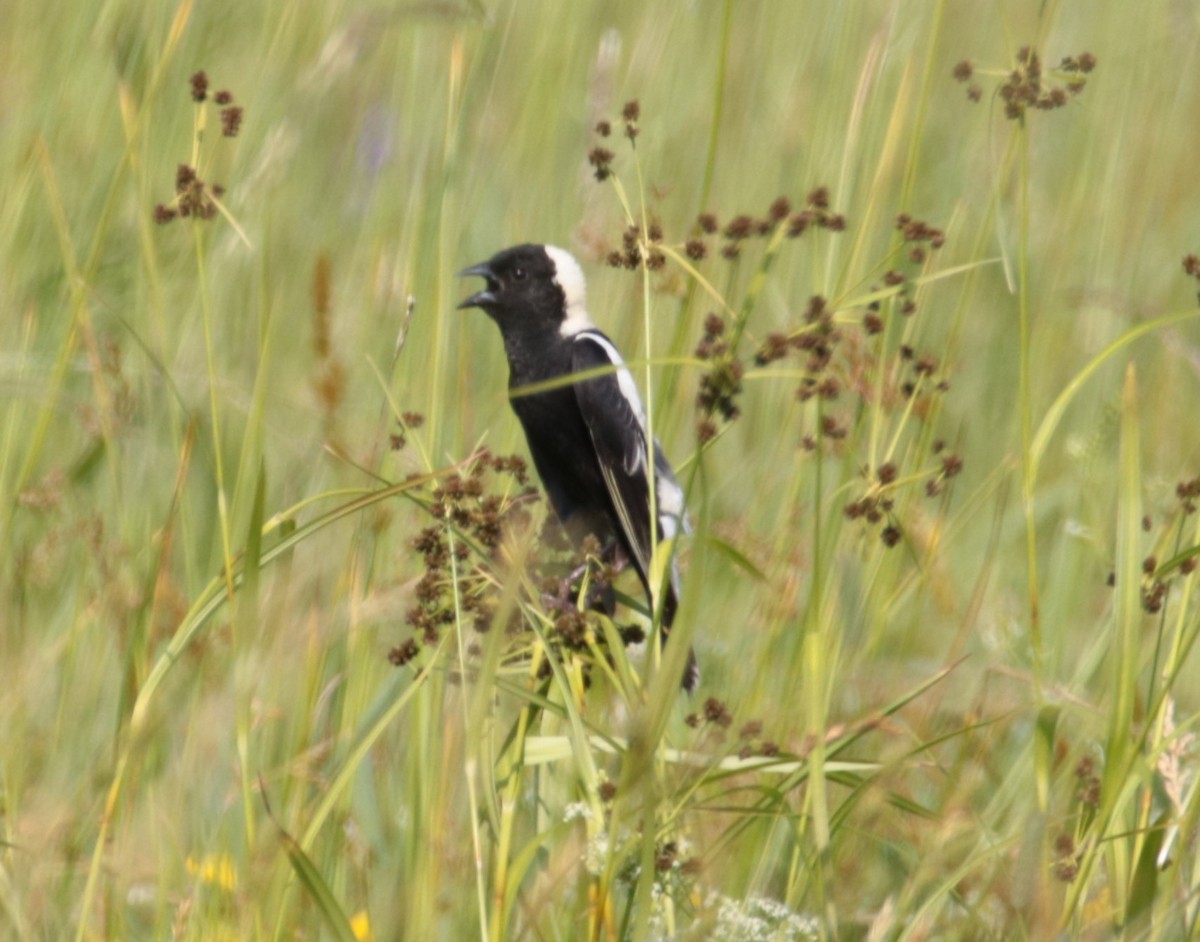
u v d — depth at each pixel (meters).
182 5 9.86
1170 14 16.70
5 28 12.96
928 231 7.11
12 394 9.13
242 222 11.65
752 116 14.57
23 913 6.42
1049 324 13.09
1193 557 6.60
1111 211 14.25
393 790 7.68
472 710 5.97
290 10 13.27
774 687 8.27
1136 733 7.27
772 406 11.51
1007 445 12.34
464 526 6.52
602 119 13.20
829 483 10.02
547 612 6.73
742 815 6.69
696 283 8.33
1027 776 7.39
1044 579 10.62
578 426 10.09
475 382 11.94
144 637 7.58
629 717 6.18
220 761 7.51
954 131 15.36
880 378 7.62
